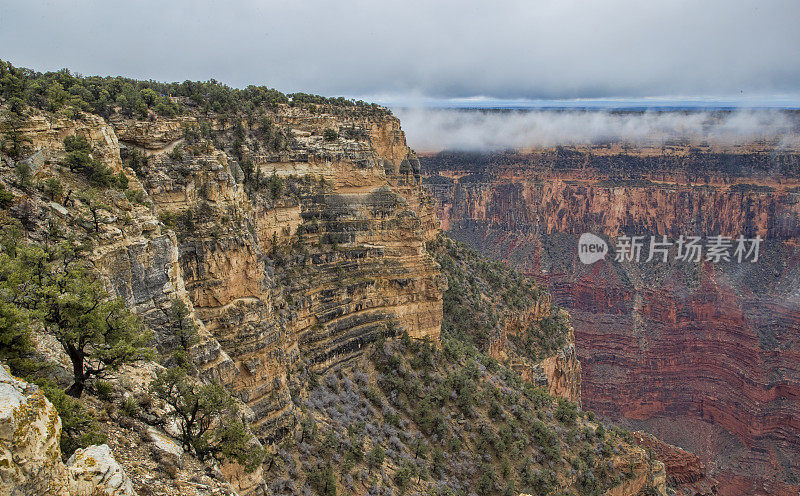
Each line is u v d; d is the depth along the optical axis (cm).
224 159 4931
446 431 6284
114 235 3484
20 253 2744
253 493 3578
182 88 6481
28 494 1575
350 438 5391
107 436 2477
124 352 2783
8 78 3862
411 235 6950
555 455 6719
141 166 4494
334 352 6275
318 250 6519
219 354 4134
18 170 3294
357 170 6938
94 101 4862
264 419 4825
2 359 2377
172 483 2423
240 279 4856
